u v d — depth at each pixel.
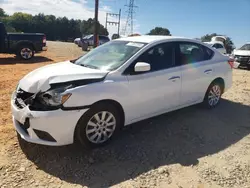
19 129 3.75
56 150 3.79
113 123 3.96
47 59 15.03
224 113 5.68
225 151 4.06
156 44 4.56
